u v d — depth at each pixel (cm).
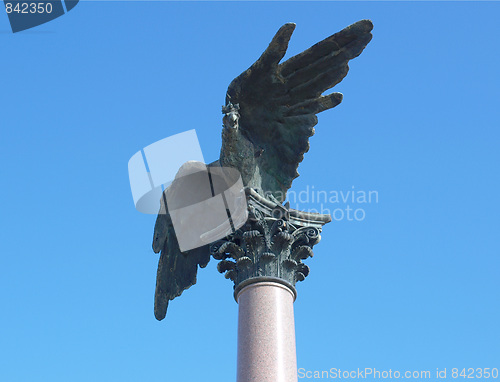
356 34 2955
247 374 2684
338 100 3069
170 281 3466
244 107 3136
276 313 2848
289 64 3031
